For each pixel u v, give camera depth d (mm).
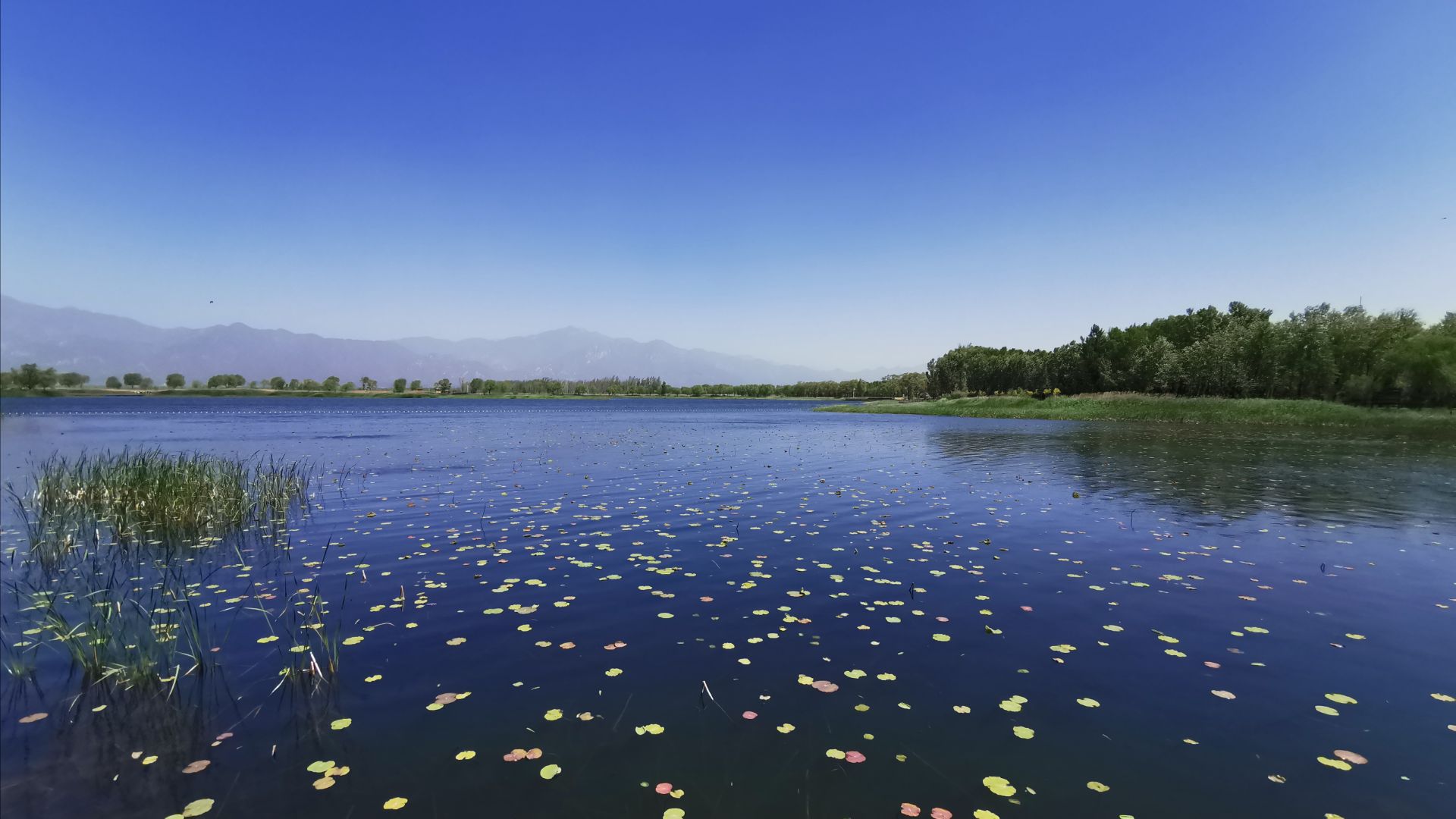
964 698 5832
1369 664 6590
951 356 105875
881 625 7625
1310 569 10031
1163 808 4312
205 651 6754
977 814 4199
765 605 8289
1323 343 52125
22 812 4152
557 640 7102
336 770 4664
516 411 80500
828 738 5148
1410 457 25328
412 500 15609
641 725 5316
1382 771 4758
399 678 6152
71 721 5352
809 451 27922
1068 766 4801
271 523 13008
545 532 12281
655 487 17766
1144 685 6121
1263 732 5301
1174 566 10203
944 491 17203
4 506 14922
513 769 4691
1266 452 27203
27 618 7766
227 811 4203
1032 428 44969
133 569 9852
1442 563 10344
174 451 26734
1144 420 53438
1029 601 8500
